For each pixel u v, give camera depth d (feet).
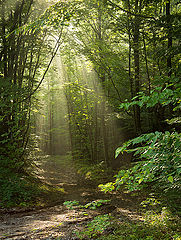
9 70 41.27
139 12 35.35
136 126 41.78
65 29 49.60
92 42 41.47
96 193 33.83
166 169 8.21
